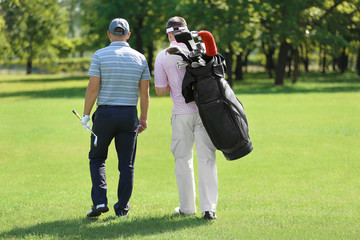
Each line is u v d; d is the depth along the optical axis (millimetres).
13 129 27141
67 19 87000
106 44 68875
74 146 21453
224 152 8633
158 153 19234
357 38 73750
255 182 13695
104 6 61656
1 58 81312
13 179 14539
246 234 7590
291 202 10734
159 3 60531
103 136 8867
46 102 46281
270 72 95500
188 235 7504
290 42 63125
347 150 19031
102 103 8844
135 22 62906
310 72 109438
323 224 8242
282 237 7418
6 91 66375
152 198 11445
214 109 8328
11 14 72938
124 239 7336
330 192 12062
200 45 8594
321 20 64750
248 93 54750
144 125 9562
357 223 8320
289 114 32625
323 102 41594
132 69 8898
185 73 8641
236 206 10375
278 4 60750
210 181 8797
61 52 98312
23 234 7828
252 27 59719
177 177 9148
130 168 9031
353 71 110625
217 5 59344
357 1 64438
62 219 8977
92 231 7922
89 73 8805
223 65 8672
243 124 8484
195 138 8977
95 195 8852
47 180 14383
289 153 18562
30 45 78625
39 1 76062
